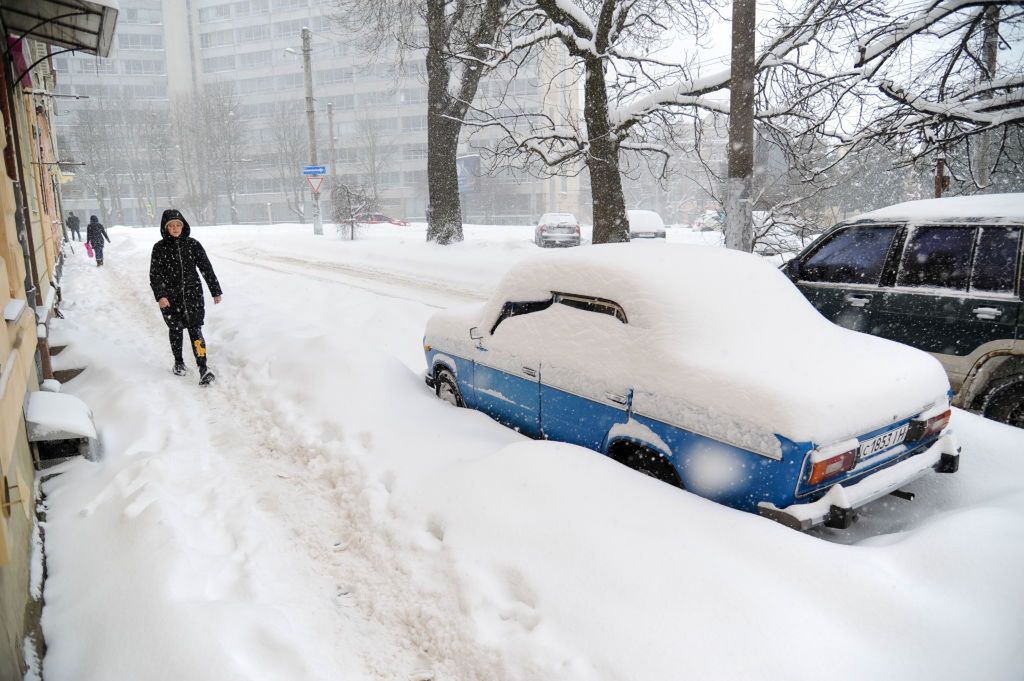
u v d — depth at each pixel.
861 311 5.93
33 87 10.99
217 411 6.11
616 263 4.13
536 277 4.60
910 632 2.51
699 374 3.44
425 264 17.52
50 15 7.01
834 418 3.12
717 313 3.78
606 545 3.08
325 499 4.39
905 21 10.21
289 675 2.78
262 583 3.45
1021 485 3.89
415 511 3.84
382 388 5.71
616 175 13.41
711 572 2.82
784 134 12.83
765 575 2.79
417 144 87.56
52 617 3.21
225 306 10.46
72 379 7.20
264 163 90.00
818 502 3.13
